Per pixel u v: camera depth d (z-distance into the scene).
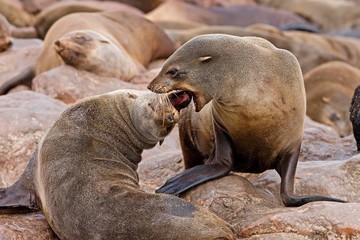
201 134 34.97
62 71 49.56
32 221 31.12
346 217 29.11
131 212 27.70
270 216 29.78
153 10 105.75
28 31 78.62
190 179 32.62
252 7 108.19
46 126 39.75
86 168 29.56
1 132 39.09
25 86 55.78
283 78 31.91
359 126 38.78
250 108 31.52
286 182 32.34
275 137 32.31
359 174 33.84
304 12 123.94
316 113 66.75
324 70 69.88
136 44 61.03
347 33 112.06
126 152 31.72
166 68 31.62
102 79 49.91
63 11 81.06
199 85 31.44
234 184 32.62
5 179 38.22
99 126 31.33
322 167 34.75
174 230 27.09
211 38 31.77
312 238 29.03
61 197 29.19
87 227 28.27
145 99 31.80
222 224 27.55
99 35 52.41
